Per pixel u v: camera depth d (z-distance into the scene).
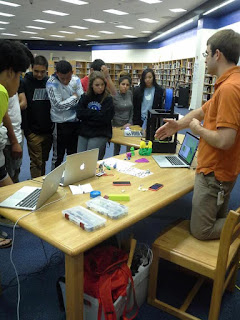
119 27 12.36
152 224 2.69
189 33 10.97
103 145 2.92
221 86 1.41
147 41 15.02
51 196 1.59
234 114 1.35
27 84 2.86
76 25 12.14
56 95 2.85
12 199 1.51
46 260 2.12
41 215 1.37
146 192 1.67
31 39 17.77
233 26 8.01
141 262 1.68
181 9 8.95
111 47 16.84
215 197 1.56
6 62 1.39
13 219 1.34
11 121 2.45
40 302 1.72
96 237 1.19
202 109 2.05
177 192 1.68
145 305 1.72
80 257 1.17
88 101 2.83
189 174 2.01
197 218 1.60
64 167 1.68
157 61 15.38
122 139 2.94
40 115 2.97
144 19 10.55
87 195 1.62
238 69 1.45
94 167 1.90
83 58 18.67
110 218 1.35
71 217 1.31
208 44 1.54
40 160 3.14
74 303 1.22
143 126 3.57
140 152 2.48
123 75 4.03
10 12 9.80
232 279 1.81
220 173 1.51
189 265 1.47
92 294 1.40
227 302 1.79
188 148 2.26
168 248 1.54
